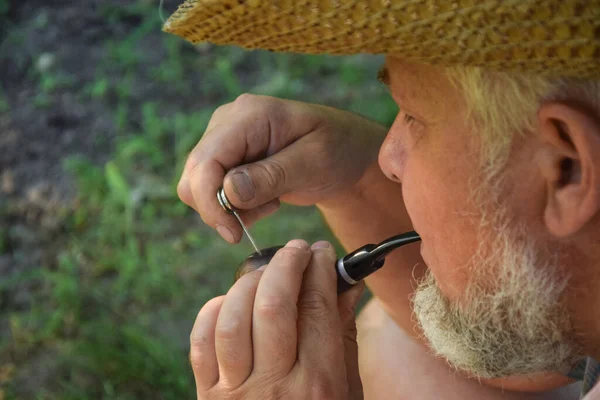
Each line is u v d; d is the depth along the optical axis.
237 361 1.43
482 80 1.24
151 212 3.72
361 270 1.51
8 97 4.31
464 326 1.43
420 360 1.90
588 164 1.17
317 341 1.45
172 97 4.33
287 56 4.60
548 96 1.19
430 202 1.38
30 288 3.38
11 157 3.97
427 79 1.32
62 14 4.77
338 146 1.76
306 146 1.73
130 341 3.09
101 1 4.84
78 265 3.46
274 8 1.15
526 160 1.26
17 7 4.81
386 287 1.88
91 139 4.08
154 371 2.99
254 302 1.43
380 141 1.83
